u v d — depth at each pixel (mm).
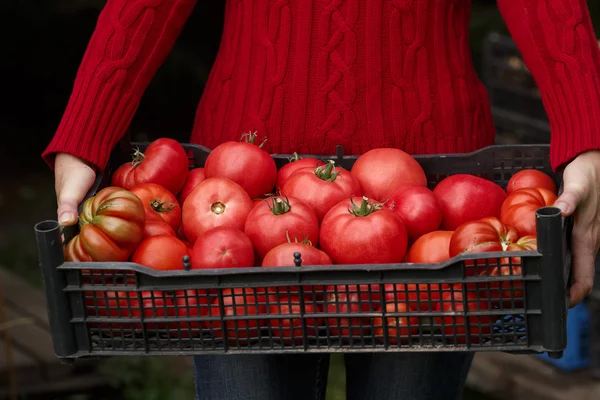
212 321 2156
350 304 2139
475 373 4414
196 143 2863
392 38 2611
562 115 2438
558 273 2066
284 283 2125
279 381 2602
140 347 2207
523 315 2117
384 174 2539
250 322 2191
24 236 6262
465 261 2141
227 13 2775
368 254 2273
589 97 2404
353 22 2600
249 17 2682
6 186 7098
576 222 2365
